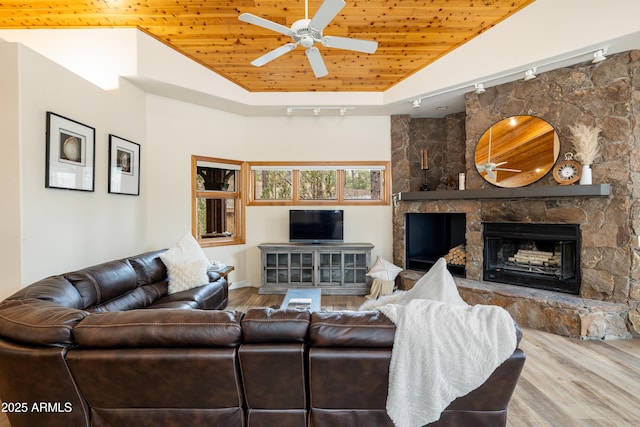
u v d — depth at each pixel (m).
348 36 3.47
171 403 1.42
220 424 1.45
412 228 5.00
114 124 3.45
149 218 4.20
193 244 3.82
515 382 1.38
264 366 1.36
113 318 1.39
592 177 3.24
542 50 3.13
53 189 2.62
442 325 1.37
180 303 2.91
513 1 3.09
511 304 3.45
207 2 2.95
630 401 2.07
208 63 4.01
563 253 3.46
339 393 1.41
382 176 5.24
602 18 2.79
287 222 5.22
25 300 1.65
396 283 4.75
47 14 3.18
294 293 3.32
